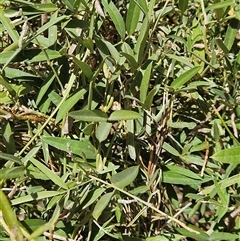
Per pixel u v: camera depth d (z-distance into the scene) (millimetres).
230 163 483
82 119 434
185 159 515
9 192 478
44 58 460
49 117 460
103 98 490
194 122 542
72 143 459
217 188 475
